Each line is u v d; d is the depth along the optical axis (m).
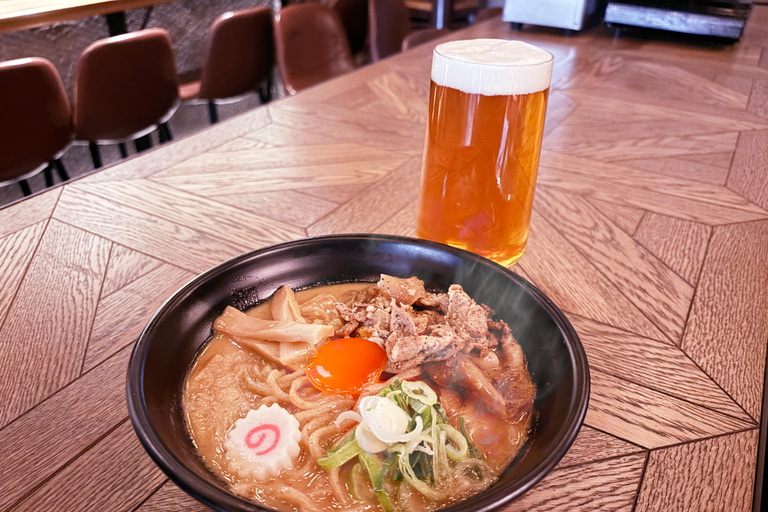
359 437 0.30
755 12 1.46
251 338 0.36
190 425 0.31
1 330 0.39
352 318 0.38
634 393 0.36
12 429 0.33
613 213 0.55
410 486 0.28
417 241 0.40
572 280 0.46
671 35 1.22
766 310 0.43
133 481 0.30
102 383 0.36
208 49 1.52
